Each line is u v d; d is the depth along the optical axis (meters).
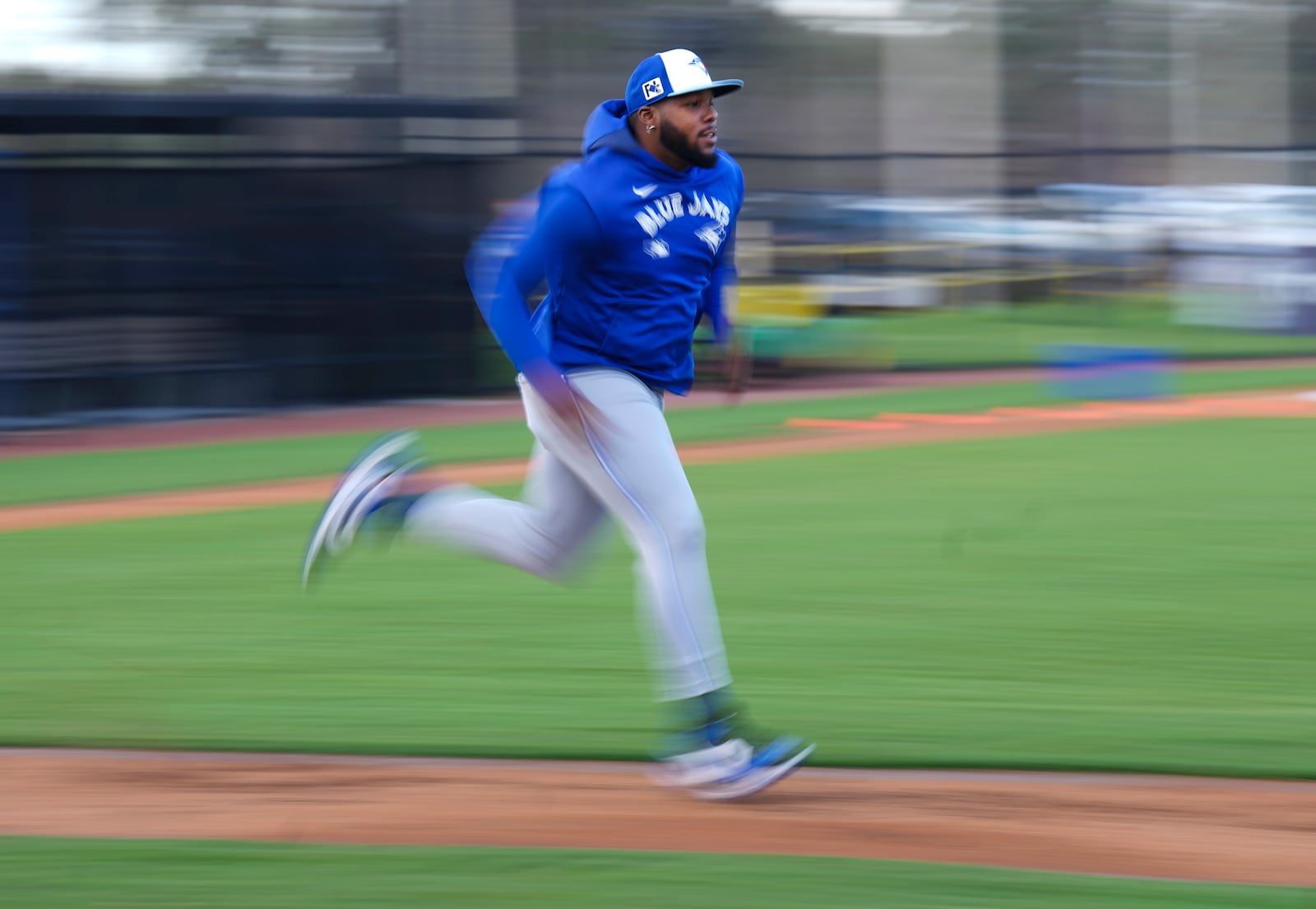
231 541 30.67
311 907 12.55
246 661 21.20
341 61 58.12
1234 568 26.42
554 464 15.84
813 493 35.38
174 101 51.06
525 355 14.54
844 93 83.44
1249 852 13.71
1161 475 36.84
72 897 12.84
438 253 56.12
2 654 21.73
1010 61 91.81
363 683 19.95
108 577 27.23
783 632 22.52
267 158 52.94
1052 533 29.78
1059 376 55.31
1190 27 93.38
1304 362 63.34
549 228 14.50
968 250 80.75
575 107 63.72
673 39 71.62
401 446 16.44
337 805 15.30
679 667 15.07
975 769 16.30
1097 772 16.12
